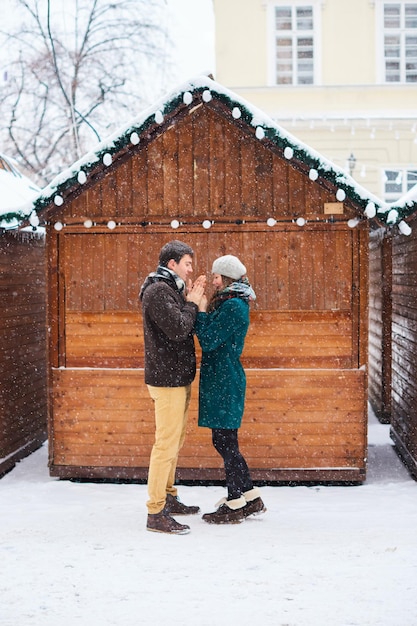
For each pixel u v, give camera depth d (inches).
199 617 144.6
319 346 277.1
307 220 275.6
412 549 190.1
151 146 279.0
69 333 283.1
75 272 282.2
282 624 140.8
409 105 673.6
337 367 277.3
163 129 274.7
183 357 213.3
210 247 278.7
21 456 323.6
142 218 279.3
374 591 157.8
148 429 281.3
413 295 292.7
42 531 211.8
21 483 283.3
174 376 211.6
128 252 280.8
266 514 234.2
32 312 340.2
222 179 277.4
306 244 276.7
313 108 676.1
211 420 218.2
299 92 675.4
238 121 271.1
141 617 145.0
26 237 328.5
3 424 301.0
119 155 275.1
